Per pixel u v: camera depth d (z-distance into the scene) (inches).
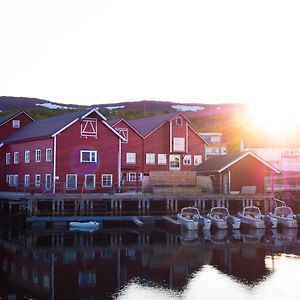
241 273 1025.5
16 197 1795.0
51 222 1739.7
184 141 2529.5
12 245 1341.0
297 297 859.4
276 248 1321.4
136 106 7736.2
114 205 1841.8
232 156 2154.3
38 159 2079.2
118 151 2111.2
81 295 856.9
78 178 2021.4
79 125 2038.6
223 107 7667.3
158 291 886.4
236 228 1729.8
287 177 2608.3
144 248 1314.0
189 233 1626.5
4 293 863.1
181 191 2020.2
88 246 1337.4
